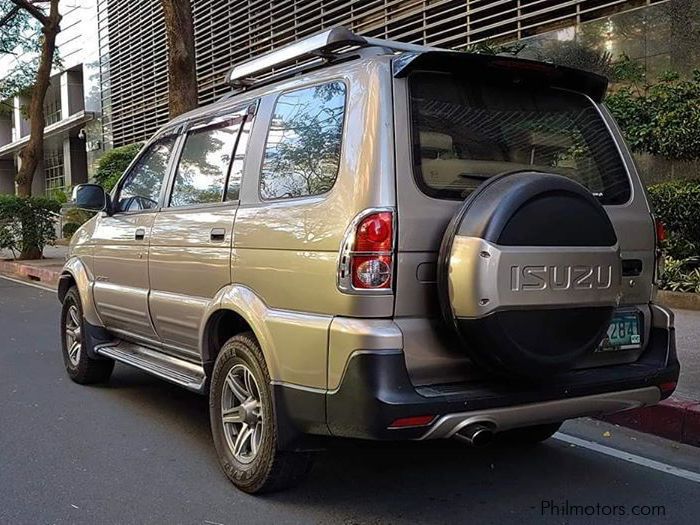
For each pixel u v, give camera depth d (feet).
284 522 12.35
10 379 22.30
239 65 16.30
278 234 12.53
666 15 34.81
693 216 31.37
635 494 13.61
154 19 77.20
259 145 13.93
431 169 11.68
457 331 11.10
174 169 16.83
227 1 67.15
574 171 13.41
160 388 21.33
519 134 12.92
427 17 47.52
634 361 13.47
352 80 12.12
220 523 12.33
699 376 19.36
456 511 12.81
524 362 11.10
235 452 13.78
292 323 11.94
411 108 11.75
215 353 14.75
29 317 34.96
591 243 11.64
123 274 18.17
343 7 53.36
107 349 19.61
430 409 10.80
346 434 11.23
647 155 35.63
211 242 14.37
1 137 147.23
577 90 13.94
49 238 63.62
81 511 12.85
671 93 32.58
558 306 11.26
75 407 19.29
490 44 39.50
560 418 12.10
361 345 10.88
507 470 14.82
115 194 19.43
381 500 13.25
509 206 10.92
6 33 69.72
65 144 119.14
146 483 14.08
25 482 14.19
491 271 10.71
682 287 30.42
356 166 11.43
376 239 11.02
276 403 12.33
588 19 38.55
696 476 14.57
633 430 17.49
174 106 37.19
